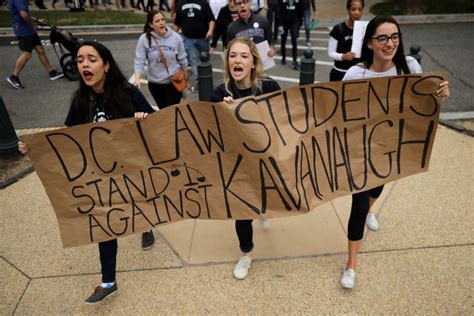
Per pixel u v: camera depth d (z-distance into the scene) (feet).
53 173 8.25
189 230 11.22
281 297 8.99
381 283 9.20
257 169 8.27
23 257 10.52
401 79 8.28
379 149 8.89
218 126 8.09
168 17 44.11
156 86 15.75
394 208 11.68
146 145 8.29
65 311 8.93
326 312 8.57
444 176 13.07
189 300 9.04
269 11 31.73
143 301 9.06
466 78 22.90
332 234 10.84
